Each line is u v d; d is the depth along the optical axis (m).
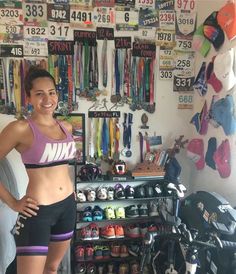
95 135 2.93
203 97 2.96
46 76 1.80
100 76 2.91
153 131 3.06
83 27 2.84
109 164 2.99
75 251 2.75
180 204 2.67
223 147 2.65
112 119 2.96
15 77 2.74
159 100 3.05
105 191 2.82
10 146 1.71
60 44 2.81
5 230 2.50
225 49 2.64
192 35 3.06
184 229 2.06
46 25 2.78
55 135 1.79
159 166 2.92
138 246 2.84
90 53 2.87
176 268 2.58
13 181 2.65
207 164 2.88
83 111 2.90
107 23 2.88
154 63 3.01
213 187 2.83
